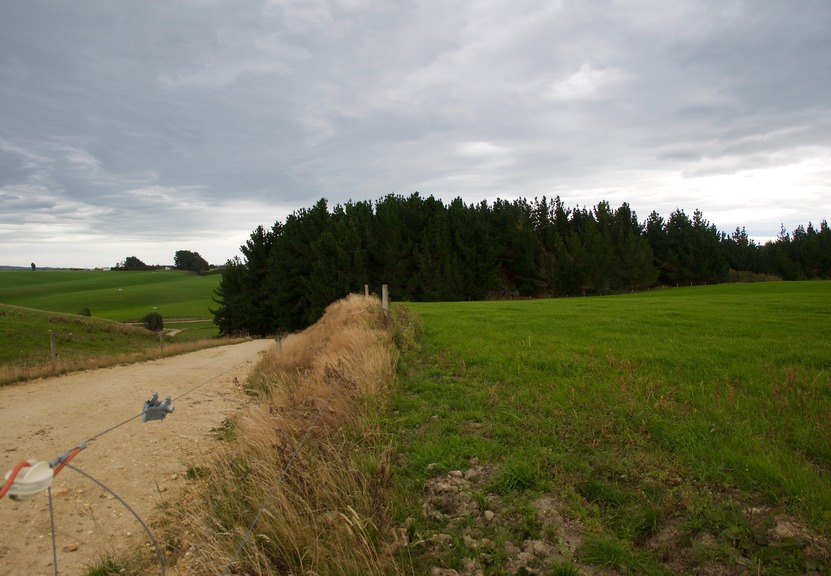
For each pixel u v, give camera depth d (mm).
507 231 72875
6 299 100125
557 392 7348
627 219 114500
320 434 5832
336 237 57219
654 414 6102
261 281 62000
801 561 3244
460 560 3625
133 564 4098
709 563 3398
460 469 5078
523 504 4277
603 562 3527
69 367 15875
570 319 17531
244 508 4414
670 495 4176
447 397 7645
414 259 62250
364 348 10172
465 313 21453
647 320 16375
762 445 5023
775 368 8422
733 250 104938
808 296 28516
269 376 12156
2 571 4043
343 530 3715
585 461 5031
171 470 6375
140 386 12773
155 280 148500
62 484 5883
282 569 3480
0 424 8680
